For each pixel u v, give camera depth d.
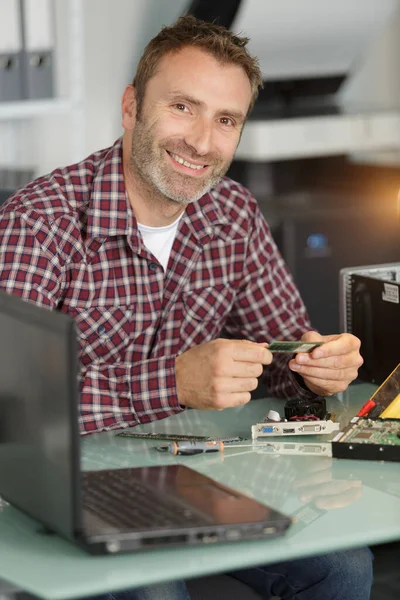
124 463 1.79
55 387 1.36
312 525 1.51
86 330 2.11
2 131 4.36
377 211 4.27
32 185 2.13
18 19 3.63
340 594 1.93
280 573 1.96
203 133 2.03
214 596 1.95
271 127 4.22
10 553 1.41
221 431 1.96
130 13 4.46
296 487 1.66
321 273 4.22
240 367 1.93
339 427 1.94
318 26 4.41
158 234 2.18
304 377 2.08
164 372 1.99
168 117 2.04
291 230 4.14
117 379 2.00
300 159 4.48
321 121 4.31
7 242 2.04
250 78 2.08
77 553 1.41
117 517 1.43
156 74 2.05
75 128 3.94
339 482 1.68
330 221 4.20
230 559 1.39
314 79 4.63
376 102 4.99
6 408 1.51
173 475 1.62
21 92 3.70
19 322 1.44
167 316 2.21
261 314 2.35
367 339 2.23
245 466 1.76
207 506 1.48
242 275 2.31
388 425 1.86
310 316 4.22
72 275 2.09
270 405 2.14
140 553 1.40
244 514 1.45
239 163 4.43
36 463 1.43
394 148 4.49
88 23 4.40
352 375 2.07
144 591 1.73
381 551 2.71
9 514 1.56
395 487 1.66
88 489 1.54
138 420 1.99
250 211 2.33
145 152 2.06
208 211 2.24
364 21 4.48
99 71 4.48
